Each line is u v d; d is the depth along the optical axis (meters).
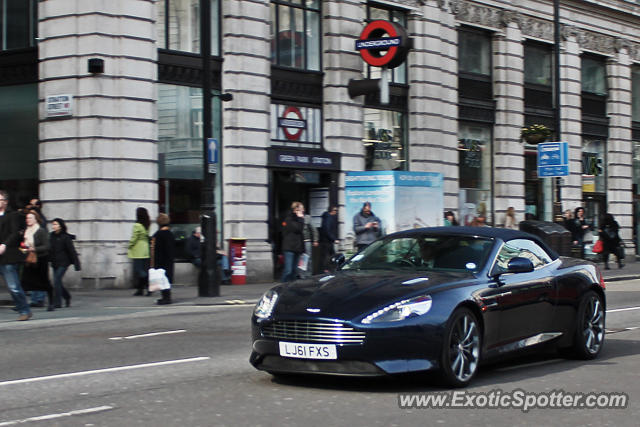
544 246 9.77
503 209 30.56
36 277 15.97
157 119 21.17
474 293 8.04
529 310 8.80
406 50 23.98
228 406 7.02
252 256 22.45
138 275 18.69
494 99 30.61
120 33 20.28
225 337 11.76
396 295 7.57
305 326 7.48
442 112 28.17
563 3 33.25
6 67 21.19
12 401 7.35
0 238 14.08
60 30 20.30
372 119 26.23
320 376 8.42
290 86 23.97
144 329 12.78
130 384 8.11
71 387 7.98
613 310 15.60
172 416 6.65
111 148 20.17
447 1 28.39
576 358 9.75
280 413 6.74
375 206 21.47
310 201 25.09
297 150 23.73
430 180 22.52
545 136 29.39
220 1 21.86
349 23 25.27
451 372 7.64
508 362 9.57
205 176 18.36
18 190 21.12
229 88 22.42
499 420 6.56
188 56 21.77
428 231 9.28
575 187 33.72
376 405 7.06
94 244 19.91
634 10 36.56
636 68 37.62
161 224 17.02
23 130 21.09
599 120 35.31
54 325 13.54
